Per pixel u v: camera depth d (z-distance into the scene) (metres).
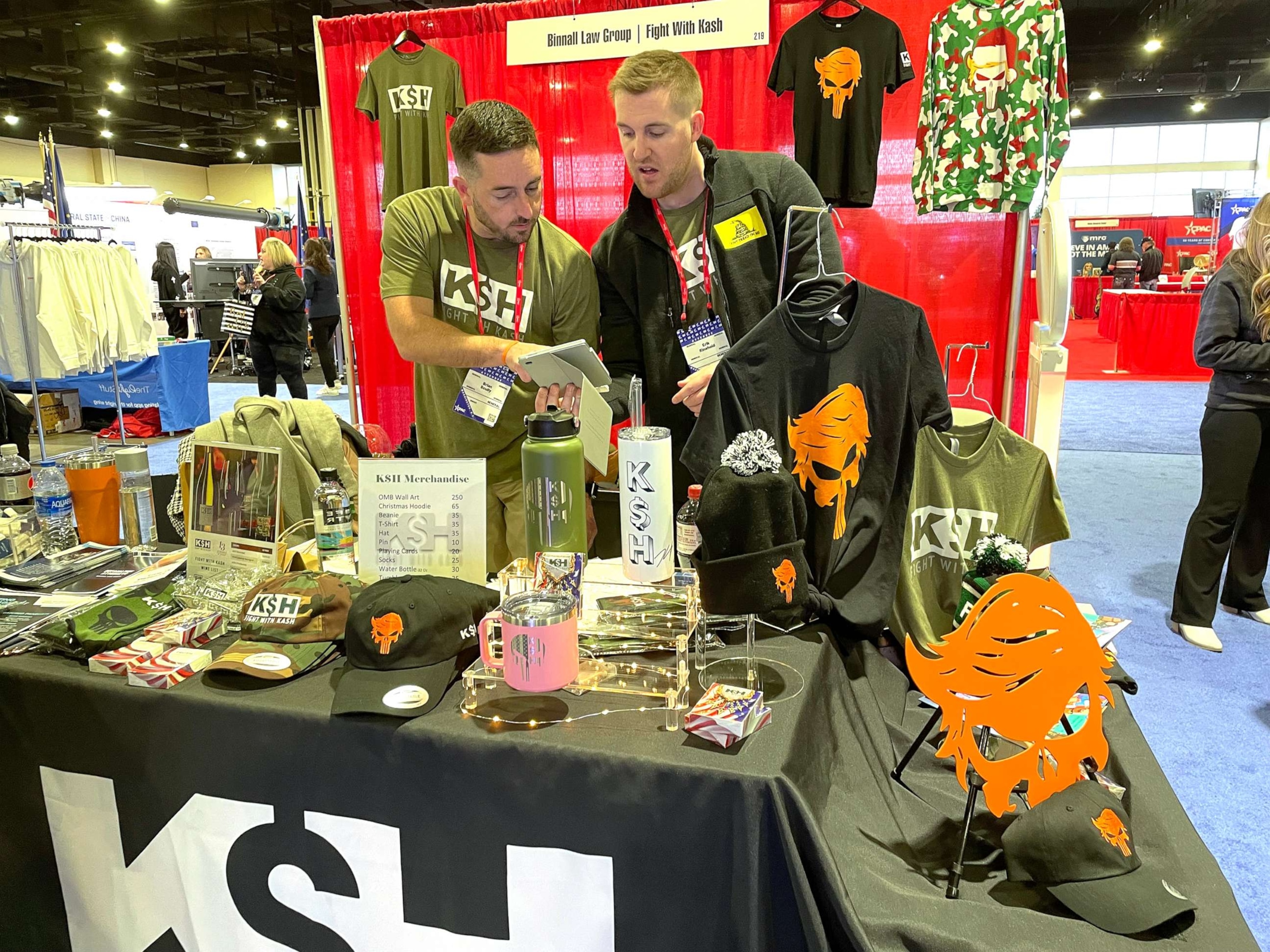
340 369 11.48
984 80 3.15
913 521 1.76
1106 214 18.61
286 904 1.25
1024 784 1.37
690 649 1.32
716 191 1.94
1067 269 2.68
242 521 1.54
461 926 1.17
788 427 1.44
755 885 1.00
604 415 1.44
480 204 1.72
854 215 3.55
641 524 1.31
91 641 1.34
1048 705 1.16
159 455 6.60
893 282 3.57
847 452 1.44
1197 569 3.15
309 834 1.21
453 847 1.15
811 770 1.15
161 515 2.01
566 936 1.12
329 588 1.36
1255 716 2.66
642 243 1.98
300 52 10.98
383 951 1.22
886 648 1.77
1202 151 17.78
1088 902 1.08
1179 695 2.80
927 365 1.44
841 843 1.13
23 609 1.48
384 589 1.27
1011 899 1.13
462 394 1.89
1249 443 3.00
